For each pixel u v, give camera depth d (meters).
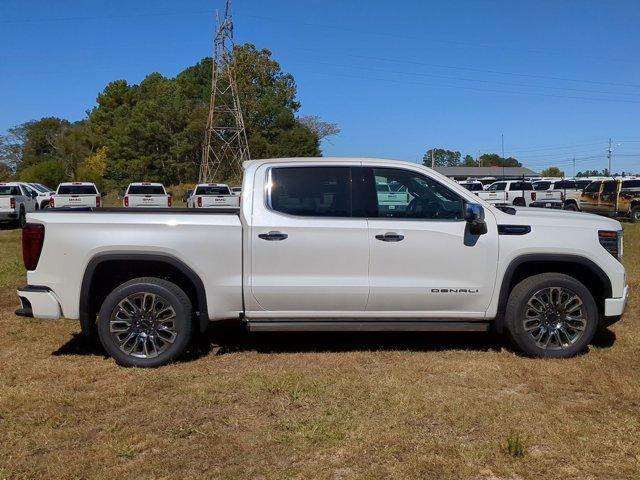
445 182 5.51
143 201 24.45
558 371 5.16
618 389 4.74
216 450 3.77
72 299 5.25
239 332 6.50
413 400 4.51
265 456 3.69
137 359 5.31
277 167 5.43
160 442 3.87
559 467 3.55
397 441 3.86
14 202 21.67
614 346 5.93
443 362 5.43
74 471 3.51
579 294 5.48
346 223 5.32
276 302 5.33
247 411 4.36
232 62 54.53
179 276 5.57
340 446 3.80
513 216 5.52
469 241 5.39
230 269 5.30
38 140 81.12
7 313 7.38
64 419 4.23
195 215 5.32
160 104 63.38
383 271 5.34
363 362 5.45
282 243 5.29
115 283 5.61
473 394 4.66
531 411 4.32
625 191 23.39
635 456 3.67
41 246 5.23
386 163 5.50
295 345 6.03
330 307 5.38
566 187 31.03
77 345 6.02
